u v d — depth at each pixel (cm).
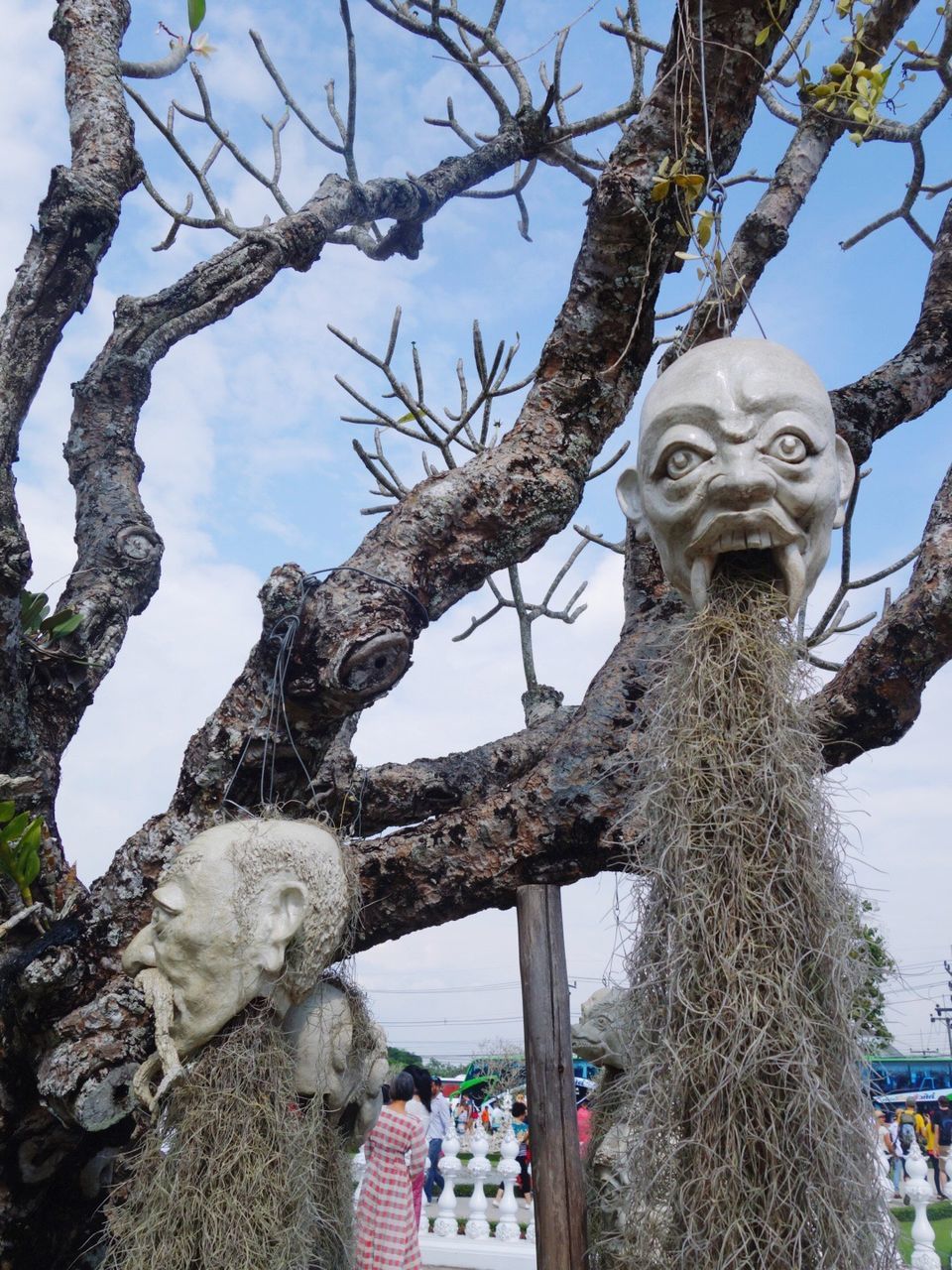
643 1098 203
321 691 241
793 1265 180
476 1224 616
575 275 281
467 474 268
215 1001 206
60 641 319
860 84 287
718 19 258
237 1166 200
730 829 199
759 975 190
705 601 221
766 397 213
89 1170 265
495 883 266
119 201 320
